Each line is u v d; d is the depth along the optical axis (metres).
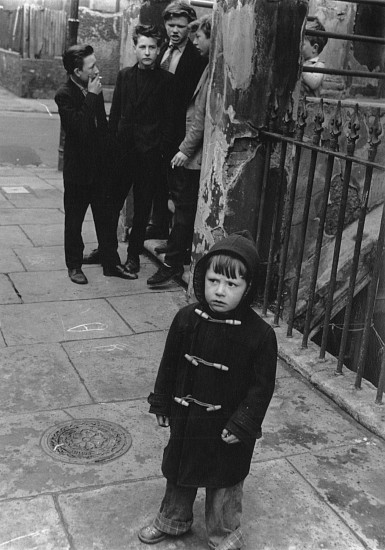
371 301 3.52
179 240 5.14
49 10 17.75
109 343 4.22
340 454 3.14
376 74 4.79
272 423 3.38
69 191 5.10
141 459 2.99
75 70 4.79
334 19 8.34
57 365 3.87
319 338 5.95
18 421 3.24
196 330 2.25
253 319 2.24
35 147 12.52
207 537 2.46
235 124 4.37
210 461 2.26
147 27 4.90
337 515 2.70
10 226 6.83
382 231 3.40
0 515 2.56
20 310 4.65
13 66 18.66
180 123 5.30
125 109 5.08
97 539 2.47
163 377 2.33
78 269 5.32
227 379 2.22
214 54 4.54
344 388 3.67
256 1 4.16
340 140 4.80
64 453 2.99
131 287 5.26
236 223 4.61
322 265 5.21
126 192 5.36
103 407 3.43
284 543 2.52
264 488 2.84
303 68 4.56
